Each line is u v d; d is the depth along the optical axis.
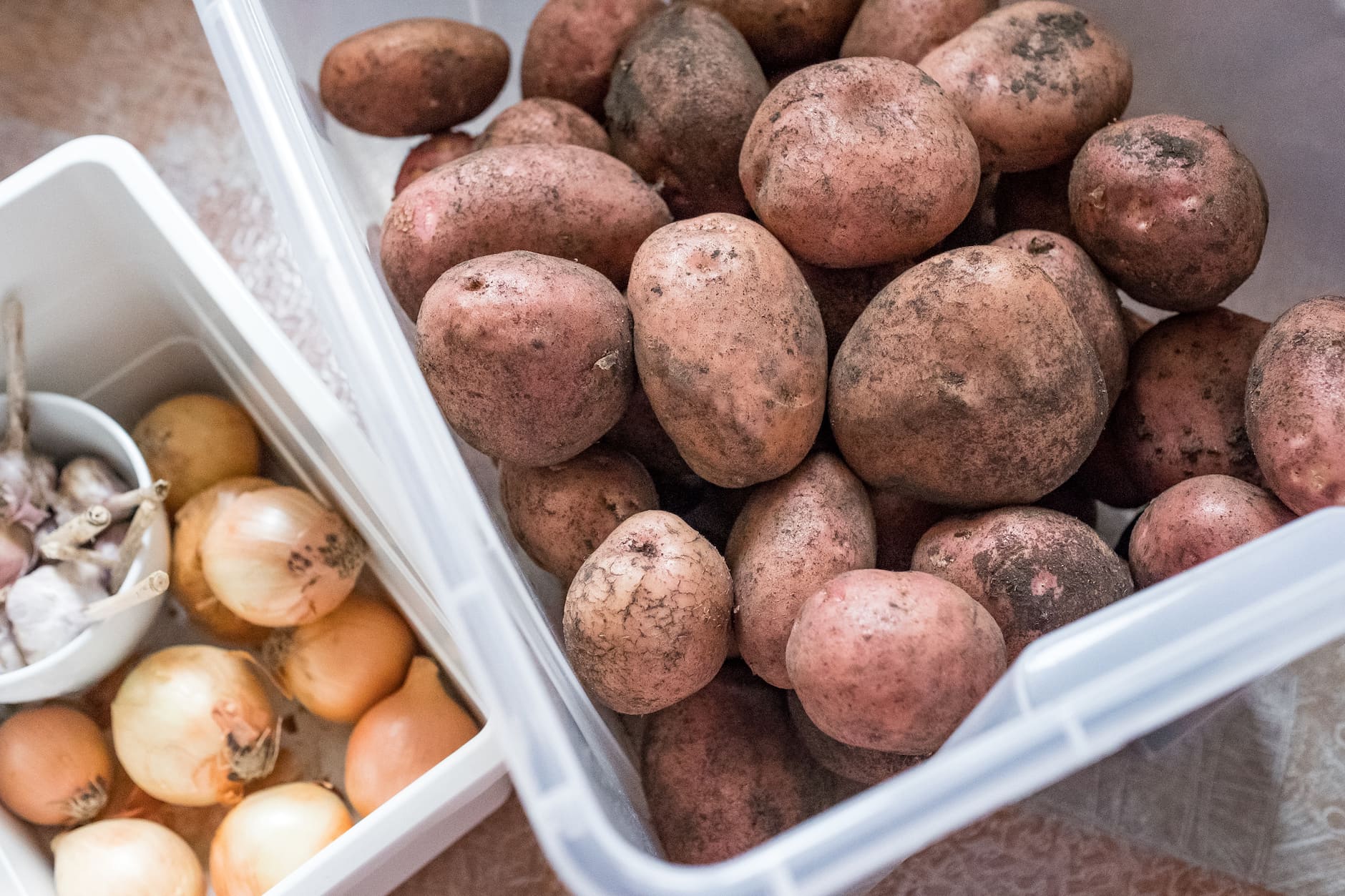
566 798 0.50
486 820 0.70
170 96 0.82
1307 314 0.58
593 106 0.70
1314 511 0.54
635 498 0.61
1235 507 0.58
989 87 0.63
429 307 0.57
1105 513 0.70
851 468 0.60
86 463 0.68
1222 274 0.61
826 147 0.58
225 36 0.59
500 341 0.56
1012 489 0.58
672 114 0.64
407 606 0.69
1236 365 0.62
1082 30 0.64
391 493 0.62
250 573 0.66
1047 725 0.50
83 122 0.81
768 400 0.56
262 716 0.67
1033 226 0.67
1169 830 0.70
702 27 0.66
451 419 0.59
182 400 0.72
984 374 0.56
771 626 0.57
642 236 0.62
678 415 0.57
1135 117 0.73
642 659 0.56
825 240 0.59
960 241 0.66
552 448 0.59
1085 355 0.57
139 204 0.65
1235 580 0.51
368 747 0.67
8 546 0.66
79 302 0.69
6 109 0.81
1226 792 0.71
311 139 0.60
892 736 0.54
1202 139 0.61
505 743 0.51
